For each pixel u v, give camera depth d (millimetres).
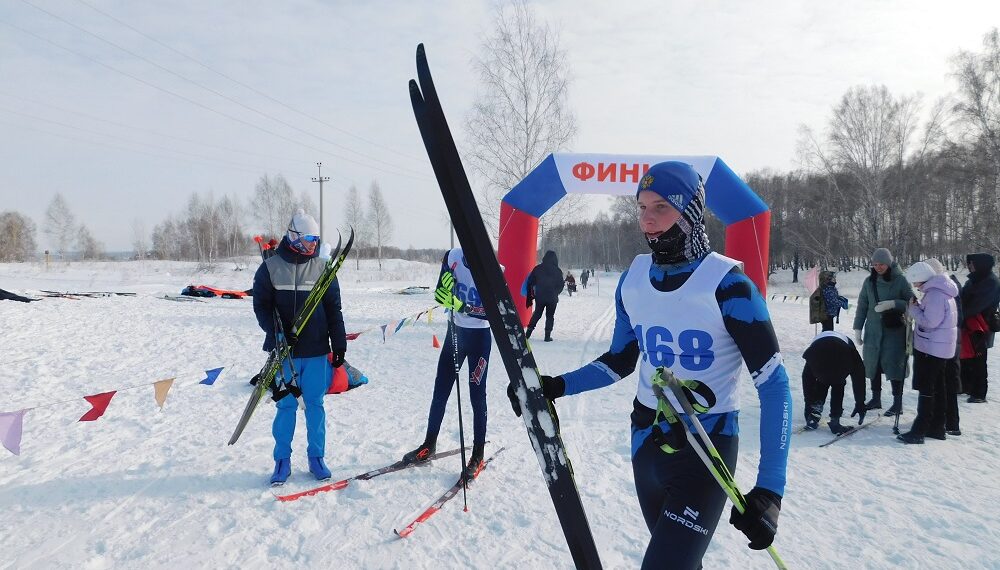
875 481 3938
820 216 37438
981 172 28109
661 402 1668
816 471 4141
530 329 10773
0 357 7008
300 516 3195
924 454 4531
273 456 3943
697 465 1690
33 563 2664
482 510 3324
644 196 1751
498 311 1712
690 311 1708
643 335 1854
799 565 2795
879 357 5504
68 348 7754
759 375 1598
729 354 1722
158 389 3537
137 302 14383
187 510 3238
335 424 4895
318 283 3611
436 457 4078
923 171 32844
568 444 4613
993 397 6523
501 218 10352
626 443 4648
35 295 14805
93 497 3371
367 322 11820
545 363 8125
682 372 1755
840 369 4848
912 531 3168
